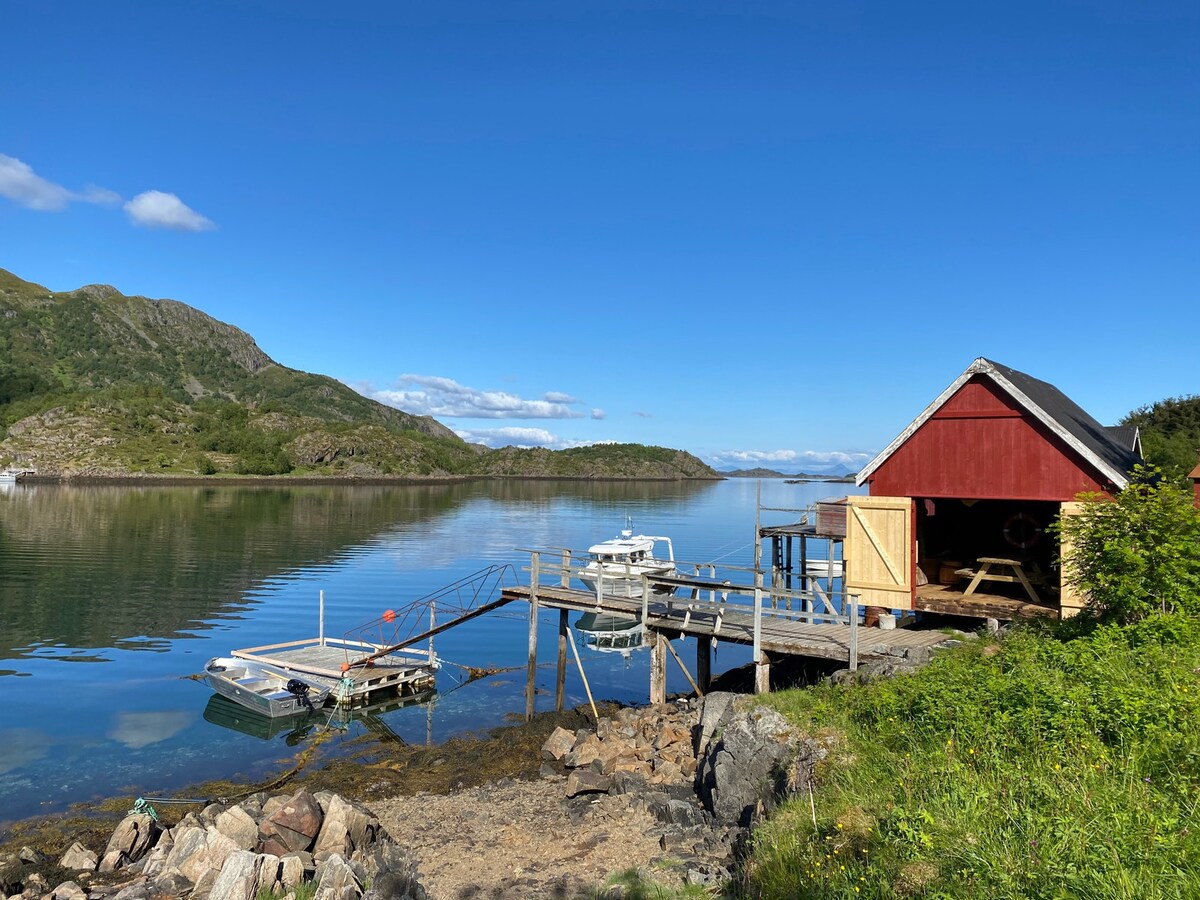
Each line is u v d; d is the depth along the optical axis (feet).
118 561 165.48
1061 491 57.36
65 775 58.85
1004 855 20.42
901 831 23.90
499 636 110.42
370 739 67.67
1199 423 182.60
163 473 513.45
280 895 34.53
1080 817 21.56
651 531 256.93
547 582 148.36
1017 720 30.17
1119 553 43.65
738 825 37.09
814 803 30.12
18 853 44.88
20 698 77.10
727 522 296.51
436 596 137.08
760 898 25.81
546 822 43.98
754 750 38.75
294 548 195.42
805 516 100.12
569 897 33.50
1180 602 42.24
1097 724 28.50
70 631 104.83
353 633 108.27
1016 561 62.39
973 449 60.85
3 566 155.53
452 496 462.60
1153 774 24.50
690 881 31.24
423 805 50.34
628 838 39.55
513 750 60.44
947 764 27.76
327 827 41.55
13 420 615.16
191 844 40.65
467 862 39.27
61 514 268.00
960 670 40.91
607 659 97.55
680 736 53.62
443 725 71.46
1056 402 66.13
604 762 51.75
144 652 95.09
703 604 64.13
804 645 55.06
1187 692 29.53
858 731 36.17
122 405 642.63
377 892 34.55
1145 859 19.16
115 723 70.69
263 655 88.22
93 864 42.65
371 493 465.06
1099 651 37.96
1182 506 43.52
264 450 603.26
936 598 61.62
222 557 175.42
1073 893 18.40
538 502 418.92
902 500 62.49
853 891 21.90
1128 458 64.54
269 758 62.75
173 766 60.85
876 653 52.70
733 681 80.48
